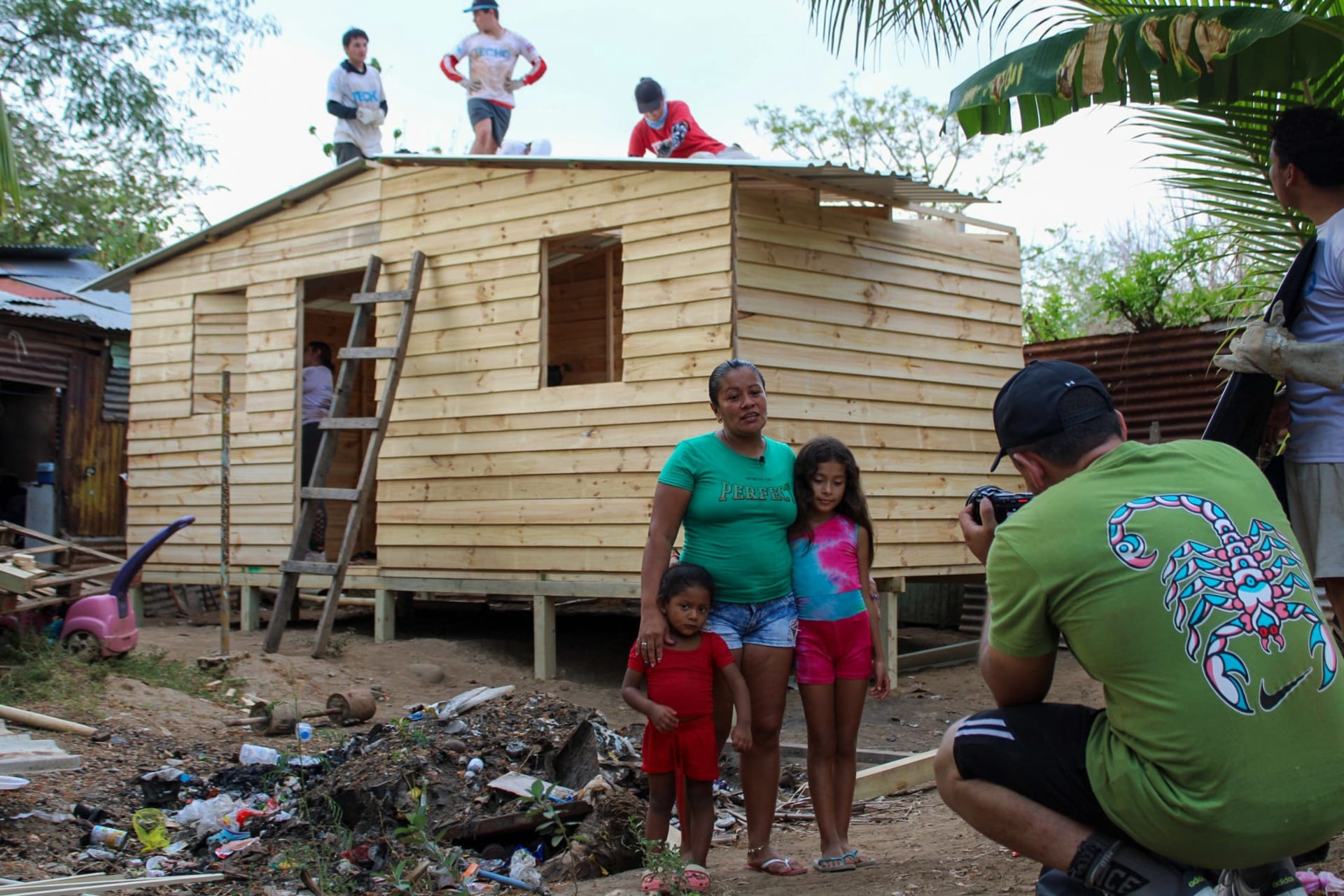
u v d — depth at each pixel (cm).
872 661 451
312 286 1303
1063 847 270
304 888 459
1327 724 245
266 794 581
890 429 973
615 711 876
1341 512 355
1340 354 343
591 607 1430
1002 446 295
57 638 842
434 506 1057
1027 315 2172
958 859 425
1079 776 269
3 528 898
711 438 443
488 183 1041
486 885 455
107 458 1470
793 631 441
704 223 903
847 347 951
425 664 971
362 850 484
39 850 502
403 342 1038
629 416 939
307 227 1155
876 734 785
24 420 1429
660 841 422
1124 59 455
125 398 1497
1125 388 1197
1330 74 513
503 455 1016
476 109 1197
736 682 427
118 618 839
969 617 1266
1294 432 368
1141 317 1369
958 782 291
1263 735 241
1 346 1345
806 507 449
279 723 734
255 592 1170
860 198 941
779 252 916
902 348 992
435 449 1060
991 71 493
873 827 534
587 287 1288
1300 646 246
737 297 883
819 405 925
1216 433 369
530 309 1009
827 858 434
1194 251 910
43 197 2342
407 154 1053
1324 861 369
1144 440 1185
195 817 548
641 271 940
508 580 1003
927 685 965
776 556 438
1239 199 604
